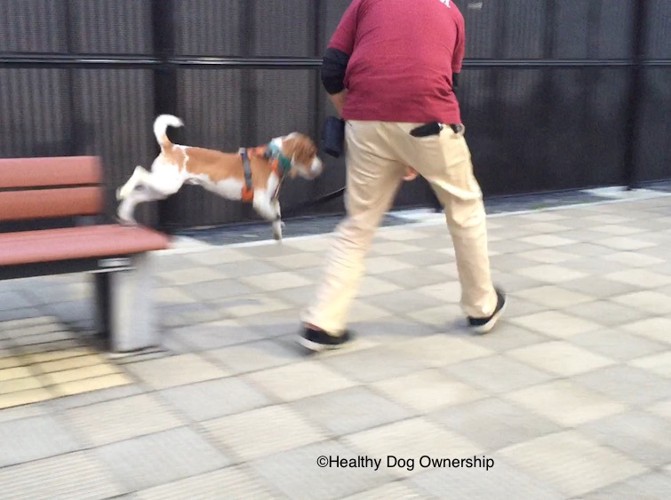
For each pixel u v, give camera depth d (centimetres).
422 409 338
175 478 281
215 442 307
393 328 441
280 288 517
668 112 932
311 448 304
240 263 578
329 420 327
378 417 330
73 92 595
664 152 944
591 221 749
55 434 312
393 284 527
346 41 397
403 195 759
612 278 549
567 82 843
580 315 467
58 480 279
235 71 652
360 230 398
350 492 274
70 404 339
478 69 776
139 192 513
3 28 564
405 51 377
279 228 520
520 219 756
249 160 505
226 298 494
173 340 418
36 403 340
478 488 278
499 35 787
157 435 312
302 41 679
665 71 914
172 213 649
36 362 386
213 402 343
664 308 482
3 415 328
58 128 595
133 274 389
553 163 855
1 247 364
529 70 811
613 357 402
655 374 380
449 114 385
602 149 891
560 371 382
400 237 664
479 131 794
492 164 812
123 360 389
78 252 364
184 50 629
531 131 830
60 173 417
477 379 371
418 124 378
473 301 424
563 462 296
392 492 274
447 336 429
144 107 622
